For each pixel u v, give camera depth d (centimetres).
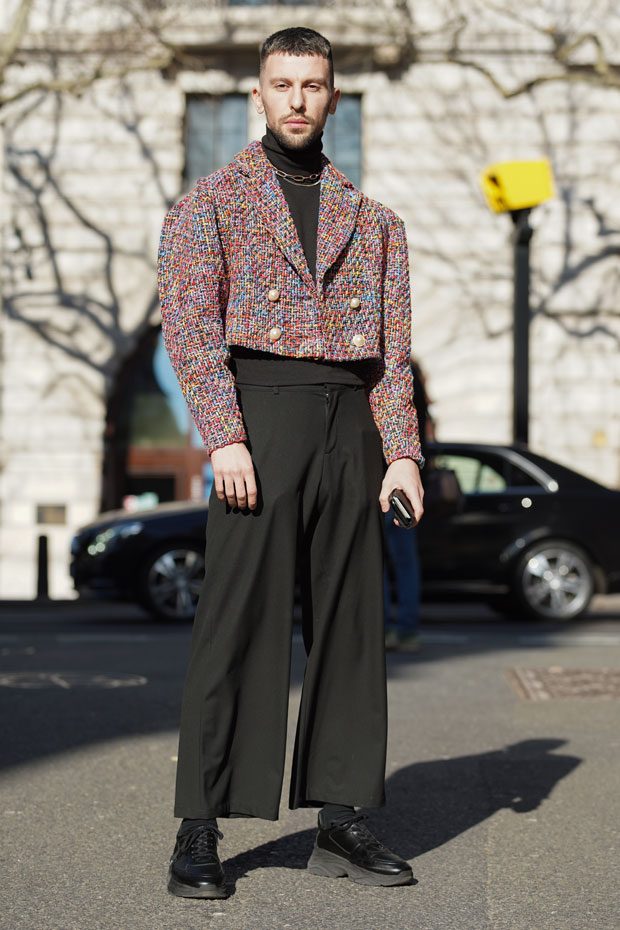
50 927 337
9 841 428
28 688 762
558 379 2200
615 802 481
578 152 2205
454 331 2203
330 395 381
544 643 1041
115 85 2219
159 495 2261
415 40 2192
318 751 387
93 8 2183
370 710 387
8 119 2222
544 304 2200
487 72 2042
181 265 378
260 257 377
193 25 2162
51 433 2217
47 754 570
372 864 378
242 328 374
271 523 372
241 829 450
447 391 2200
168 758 564
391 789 505
